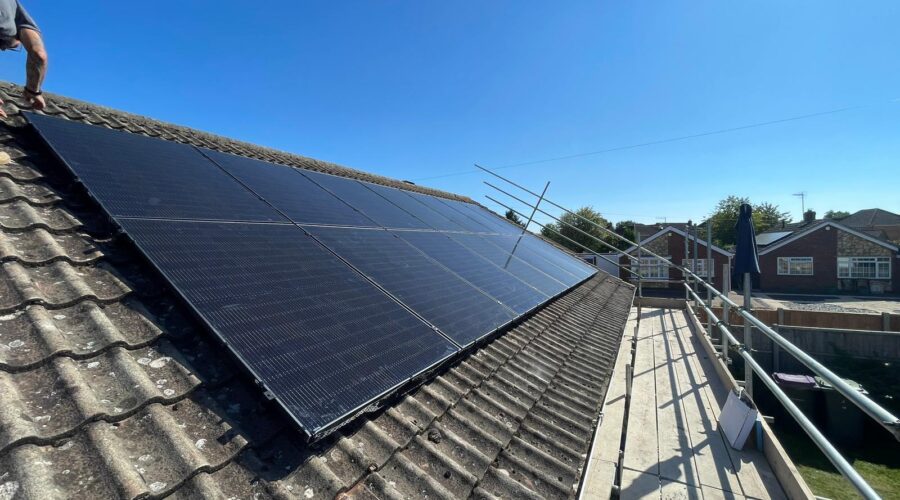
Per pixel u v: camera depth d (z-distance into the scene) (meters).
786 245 43.03
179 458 2.02
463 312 4.80
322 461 2.45
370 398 2.80
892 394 18.50
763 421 7.06
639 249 16.30
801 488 5.39
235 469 2.18
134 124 6.59
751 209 8.37
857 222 64.62
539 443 3.59
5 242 2.83
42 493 1.65
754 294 41.34
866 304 34.28
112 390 2.23
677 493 5.97
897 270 39.06
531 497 2.83
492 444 3.28
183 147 5.45
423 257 5.84
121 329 2.64
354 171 11.83
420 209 9.09
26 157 3.86
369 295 4.00
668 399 9.14
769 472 6.41
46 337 2.29
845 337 19.69
